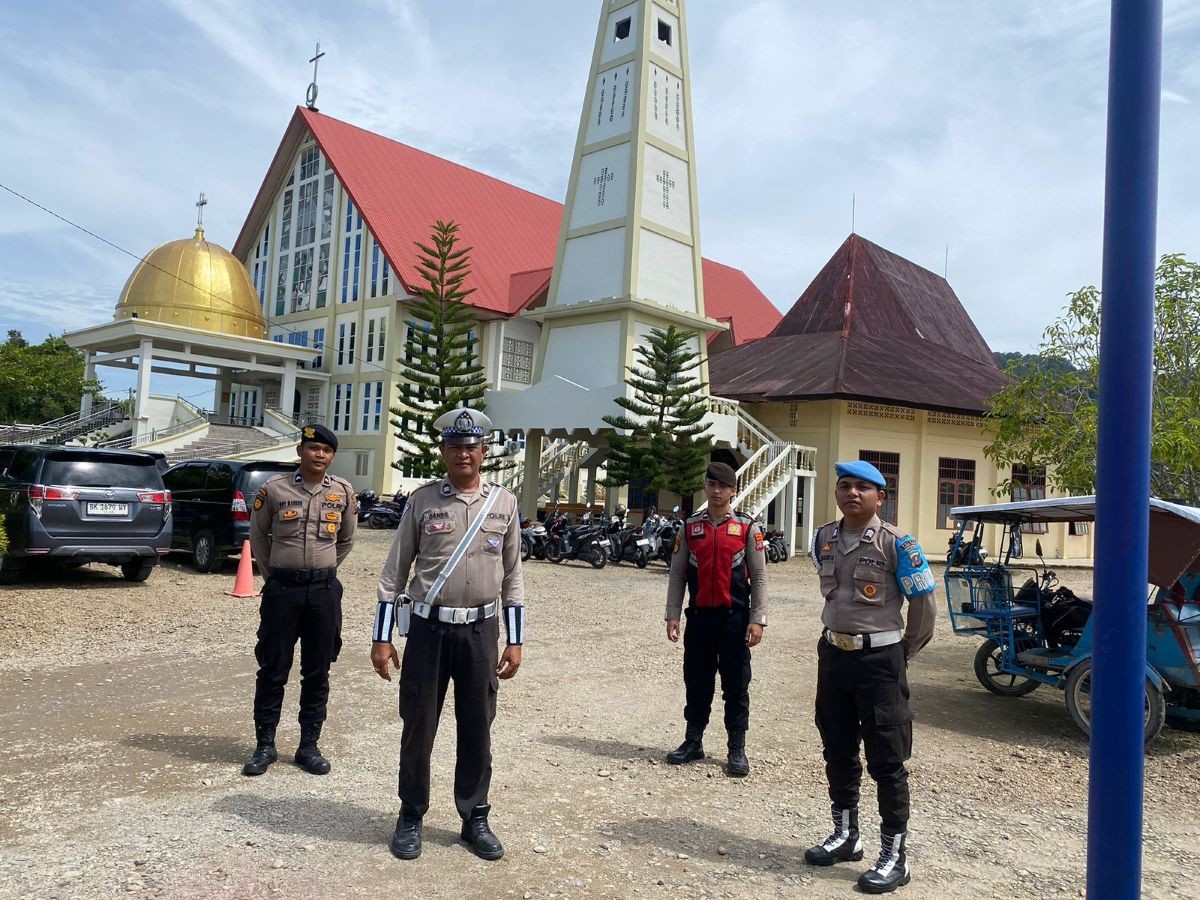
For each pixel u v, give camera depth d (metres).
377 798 4.76
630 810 4.78
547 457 29.03
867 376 25.16
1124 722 2.46
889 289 33.84
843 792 4.28
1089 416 10.78
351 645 8.91
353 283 39.19
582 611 11.98
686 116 26.00
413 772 4.08
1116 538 2.48
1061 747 6.38
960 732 6.76
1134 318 2.47
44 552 11.15
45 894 3.51
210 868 3.81
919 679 8.71
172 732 5.75
